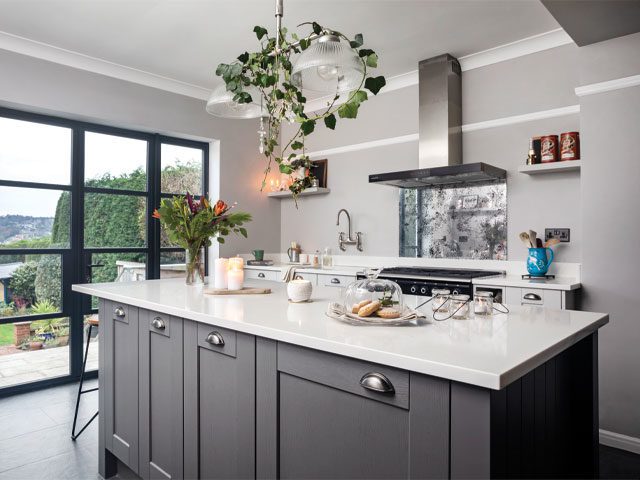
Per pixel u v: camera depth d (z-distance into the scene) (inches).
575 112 131.8
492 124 147.6
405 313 59.5
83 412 125.3
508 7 120.2
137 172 175.0
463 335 51.3
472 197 153.3
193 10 122.2
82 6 119.7
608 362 109.0
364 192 183.8
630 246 106.0
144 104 168.7
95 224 162.7
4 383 141.9
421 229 166.1
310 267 178.1
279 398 57.4
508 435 44.0
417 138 167.3
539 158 132.9
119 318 90.0
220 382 66.3
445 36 136.7
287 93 76.5
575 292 114.3
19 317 145.1
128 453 85.6
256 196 206.7
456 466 40.1
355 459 48.7
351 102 68.3
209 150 198.2
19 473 92.2
